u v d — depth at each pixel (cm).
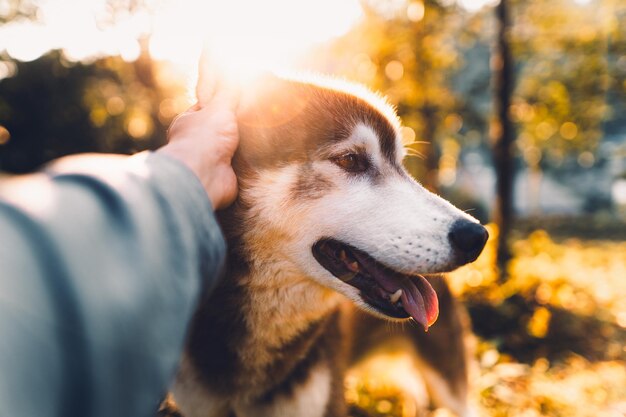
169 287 73
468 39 1089
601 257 1334
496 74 884
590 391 498
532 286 743
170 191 84
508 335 646
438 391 379
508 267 796
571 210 3095
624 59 1008
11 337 50
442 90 1214
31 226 57
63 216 61
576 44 958
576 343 640
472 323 668
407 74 1107
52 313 54
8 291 51
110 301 61
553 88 1001
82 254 60
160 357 69
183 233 81
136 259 67
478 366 499
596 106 1052
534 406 450
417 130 1145
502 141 870
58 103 1984
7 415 48
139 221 71
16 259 53
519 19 920
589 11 988
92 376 58
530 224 2269
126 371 63
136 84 2008
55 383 53
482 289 744
